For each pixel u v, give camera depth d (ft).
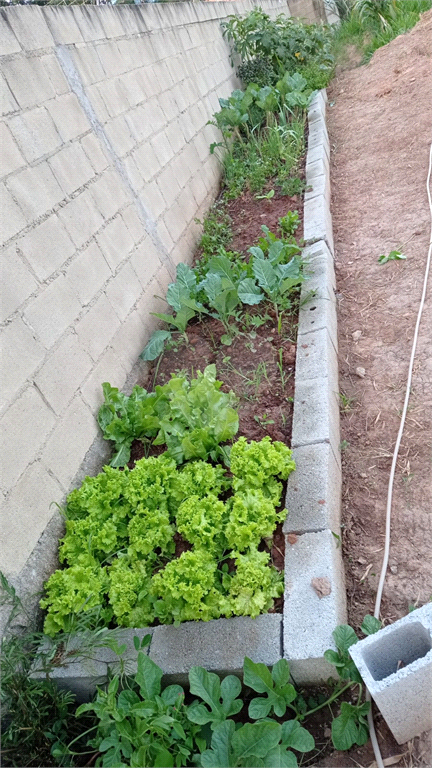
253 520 7.64
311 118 22.85
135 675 6.75
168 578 7.06
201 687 6.05
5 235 8.71
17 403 8.28
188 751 5.70
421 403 9.64
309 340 10.94
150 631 7.11
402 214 15.15
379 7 31.96
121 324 11.76
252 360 11.43
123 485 8.82
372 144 19.86
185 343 12.71
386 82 24.09
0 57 9.43
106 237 11.73
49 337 9.34
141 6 16.84
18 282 8.82
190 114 18.86
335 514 8.03
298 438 8.89
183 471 8.80
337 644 6.09
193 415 9.57
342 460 9.29
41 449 8.60
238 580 7.10
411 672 4.98
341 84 27.45
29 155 9.69
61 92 11.14
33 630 7.55
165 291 13.99
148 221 13.82
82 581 7.68
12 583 7.41
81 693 7.11
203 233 17.24
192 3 22.40
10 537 7.59
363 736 5.90
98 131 12.30
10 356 8.33
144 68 15.76
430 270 12.49
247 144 21.80
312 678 6.53
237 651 6.55
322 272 12.75
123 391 11.37
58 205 10.26
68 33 11.94
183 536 8.21
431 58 22.84
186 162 17.39
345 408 10.16
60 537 8.59
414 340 10.77
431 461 8.65
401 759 5.82
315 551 7.23
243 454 8.35
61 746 6.32
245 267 13.12
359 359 11.15
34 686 6.47
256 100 23.09
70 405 9.55
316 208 15.78
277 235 15.56
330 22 41.98
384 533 7.98
